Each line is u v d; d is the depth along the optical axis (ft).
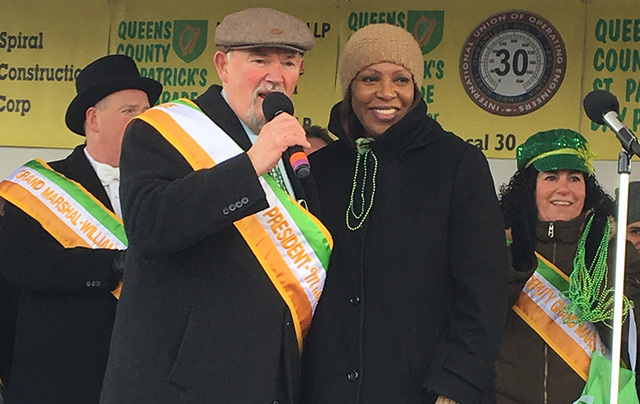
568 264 12.90
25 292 12.69
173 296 9.52
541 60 16.94
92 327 12.30
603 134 16.76
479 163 10.78
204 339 9.43
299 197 10.54
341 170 11.16
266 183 10.17
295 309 9.96
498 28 17.08
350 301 10.50
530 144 13.29
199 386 9.36
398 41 11.13
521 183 13.30
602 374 12.21
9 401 12.39
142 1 18.04
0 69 18.25
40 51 18.22
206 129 9.96
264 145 9.28
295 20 10.36
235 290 9.61
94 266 12.23
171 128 9.90
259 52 10.19
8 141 18.22
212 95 10.34
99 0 18.12
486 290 10.20
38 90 18.21
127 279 9.84
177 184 9.24
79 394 12.16
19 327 12.60
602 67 16.79
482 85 17.12
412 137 10.94
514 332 12.82
